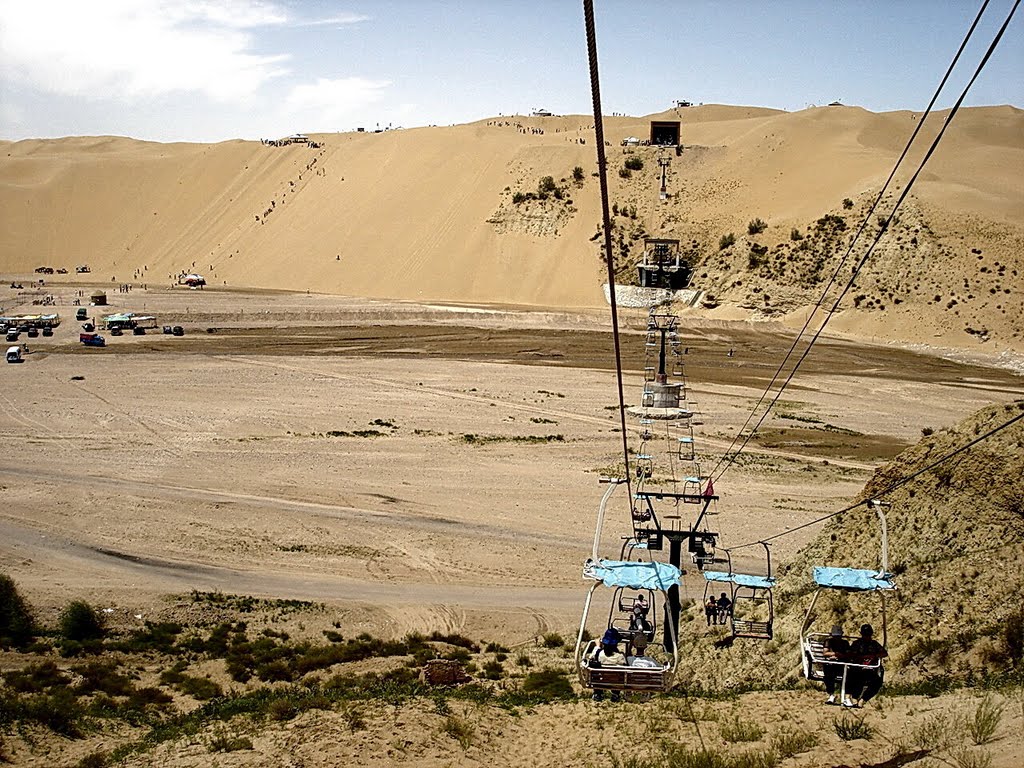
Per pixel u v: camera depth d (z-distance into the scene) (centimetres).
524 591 4112
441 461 6347
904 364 11519
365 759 1692
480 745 1802
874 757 1374
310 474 5931
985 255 14450
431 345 12081
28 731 2239
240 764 1709
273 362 10444
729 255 16838
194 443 6644
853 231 15950
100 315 14662
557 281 18375
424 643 3500
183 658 3291
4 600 3556
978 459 2659
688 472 6022
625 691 1488
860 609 2441
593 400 8675
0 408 7656
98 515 4975
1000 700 1516
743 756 1445
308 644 3472
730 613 2386
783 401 8900
